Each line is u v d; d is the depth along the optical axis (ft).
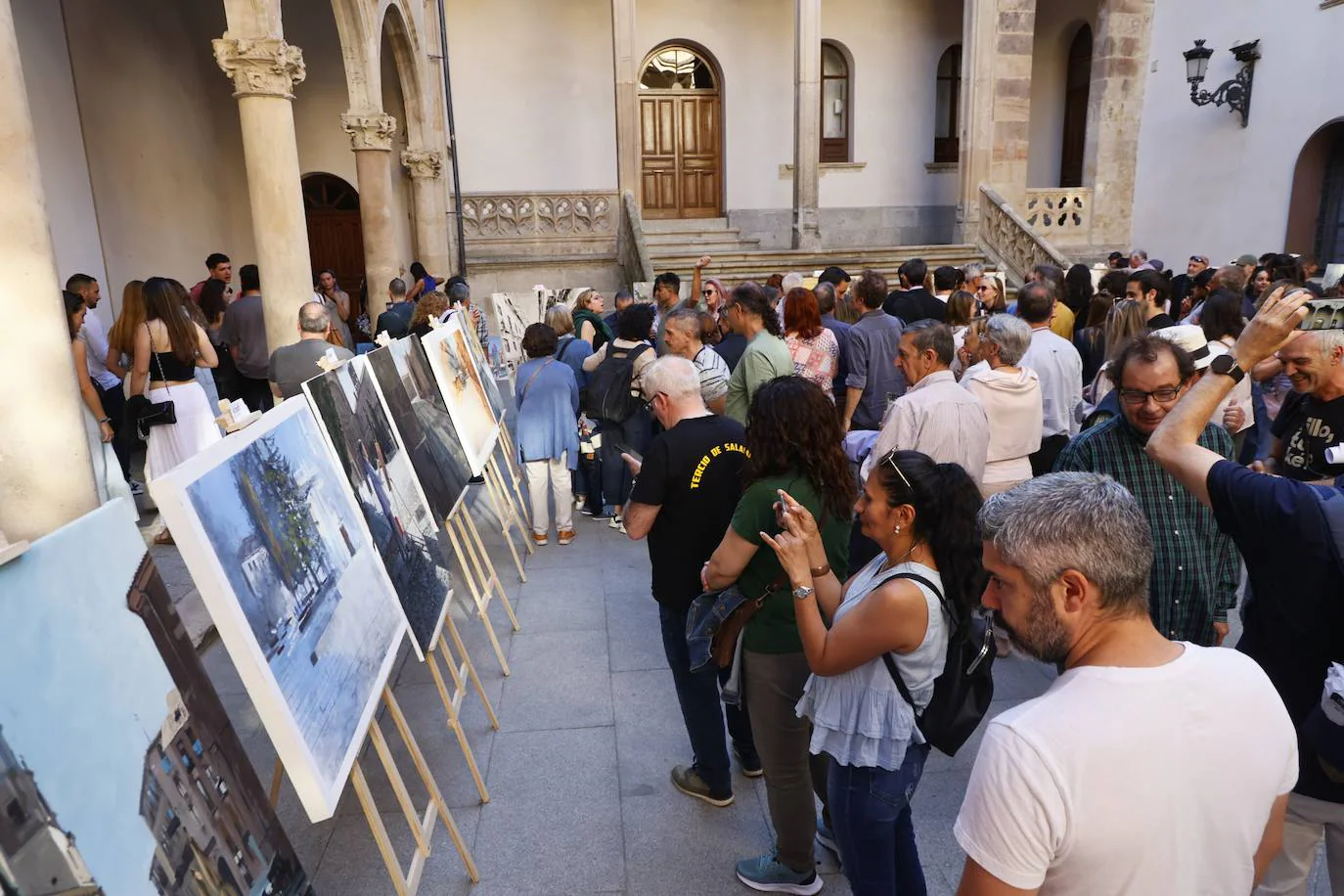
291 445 7.19
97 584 4.21
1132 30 44.60
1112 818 3.47
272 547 6.17
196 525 5.22
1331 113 35.88
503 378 38.29
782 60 51.52
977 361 14.37
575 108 48.91
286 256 19.95
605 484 19.33
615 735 11.19
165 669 4.62
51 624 3.77
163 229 31.73
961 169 46.42
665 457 8.77
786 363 13.52
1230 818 3.65
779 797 7.89
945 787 9.96
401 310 24.99
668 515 8.89
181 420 16.51
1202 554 7.87
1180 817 3.54
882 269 44.21
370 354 10.87
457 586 16.24
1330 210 37.42
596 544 18.58
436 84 41.11
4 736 3.31
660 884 8.47
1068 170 55.52
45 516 9.91
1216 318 12.70
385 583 8.39
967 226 46.21
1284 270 22.25
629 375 18.25
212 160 36.45
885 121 53.16
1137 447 7.95
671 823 9.41
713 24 50.34
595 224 45.11
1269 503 5.14
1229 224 40.98
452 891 8.45
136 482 21.29
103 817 3.76
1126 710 3.56
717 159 52.31
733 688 7.85
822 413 7.42
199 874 4.39
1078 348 19.08
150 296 16.08
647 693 12.26
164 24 32.50
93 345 20.34
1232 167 40.68
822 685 6.77
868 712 6.30
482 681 12.67
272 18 19.16
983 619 6.15
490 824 9.45
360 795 6.82
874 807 6.40
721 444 8.84
